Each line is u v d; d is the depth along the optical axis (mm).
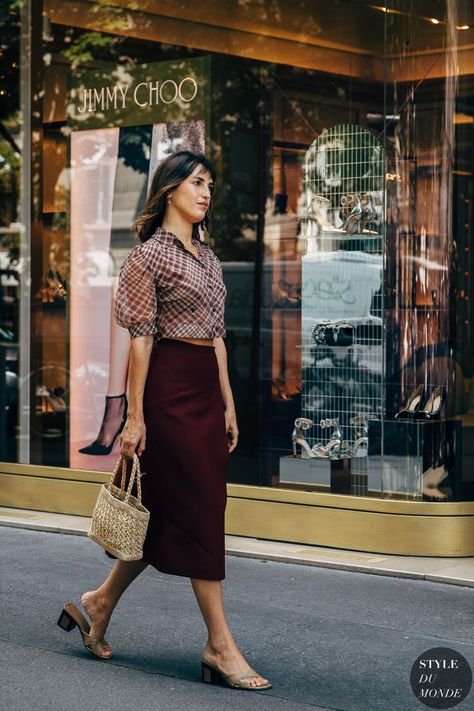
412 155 8039
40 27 9633
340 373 8258
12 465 9570
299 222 8547
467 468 7824
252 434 8562
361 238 8242
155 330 4988
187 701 4668
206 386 5035
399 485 7855
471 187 7930
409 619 6109
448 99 7941
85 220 9453
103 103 9367
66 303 9539
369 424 8070
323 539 7938
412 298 8039
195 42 8961
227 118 8844
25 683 4887
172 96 9078
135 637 5633
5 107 9805
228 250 8867
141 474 4957
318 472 8203
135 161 9219
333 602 6480
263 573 7246
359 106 8250
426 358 7973
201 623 5918
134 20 9219
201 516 4938
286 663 5246
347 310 8281
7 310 9836
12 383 9750
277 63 8625
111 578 5219
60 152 9570
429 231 8000
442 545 7613
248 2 8734
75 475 9242
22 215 9773
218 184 8922
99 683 4895
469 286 7926
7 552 7809
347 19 8258
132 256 4973
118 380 9242
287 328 8562
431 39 7957
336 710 4586
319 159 8453
